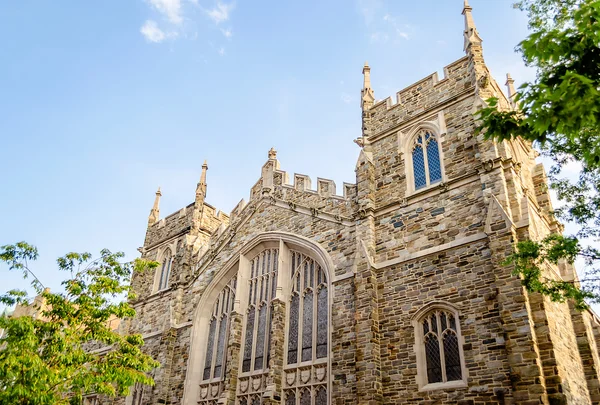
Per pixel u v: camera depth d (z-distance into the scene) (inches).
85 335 807.7
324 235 1051.9
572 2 560.7
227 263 1256.8
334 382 877.2
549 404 631.2
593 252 629.3
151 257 1599.4
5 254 785.6
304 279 1067.3
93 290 839.1
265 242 1182.9
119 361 808.9
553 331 705.0
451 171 906.7
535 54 414.6
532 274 642.2
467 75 976.9
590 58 406.9
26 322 705.0
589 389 822.5
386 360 824.9
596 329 1002.1
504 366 695.1
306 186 1156.5
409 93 1067.3
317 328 985.5
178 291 1343.5
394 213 946.1
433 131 983.6
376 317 864.3
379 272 908.0
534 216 904.9
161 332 1317.7
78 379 747.4
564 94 370.0
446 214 868.6
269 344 1064.2
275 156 1296.8
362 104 1139.3
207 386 1147.9
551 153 662.5
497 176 818.2
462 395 719.7
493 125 448.1
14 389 639.1
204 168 1635.1
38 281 813.2
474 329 748.6
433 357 784.9
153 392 1220.5
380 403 789.9
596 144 534.6
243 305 1167.6
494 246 754.2
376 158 1047.0
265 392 958.4
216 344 1195.3
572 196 689.6
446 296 800.9
